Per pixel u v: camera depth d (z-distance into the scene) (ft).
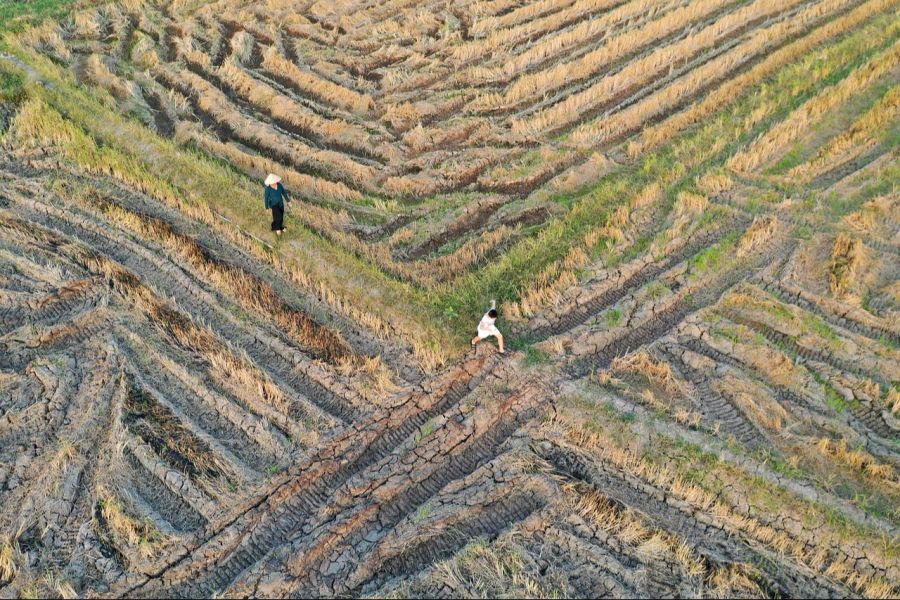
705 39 86.69
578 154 71.61
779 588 41.32
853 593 41.16
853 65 80.07
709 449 46.78
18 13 91.81
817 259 59.00
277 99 78.89
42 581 41.32
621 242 60.80
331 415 49.67
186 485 45.42
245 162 70.79
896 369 51.06
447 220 65.26
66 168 68.90
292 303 57.16
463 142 74.33
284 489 45.47
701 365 52.01
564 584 41.24
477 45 86.99
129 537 43.14
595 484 46.11
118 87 79.77
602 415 48.80
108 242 61.98
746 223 62.39
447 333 54.29
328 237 63.16
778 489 44.83
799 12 90.74
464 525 44.37
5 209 64.39
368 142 74.28
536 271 59.06
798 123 71.72
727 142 70.85
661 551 42.78
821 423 48.75
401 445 47.75
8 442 47.83
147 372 51.98
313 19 95.25
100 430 48.60
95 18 91.91
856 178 65.87
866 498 44.65
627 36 86.22
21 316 55.57
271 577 41.47
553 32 90.48
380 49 87.45
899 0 91.04
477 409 49.29
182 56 86.69
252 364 52.08
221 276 58.39
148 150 70.49
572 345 53.31
